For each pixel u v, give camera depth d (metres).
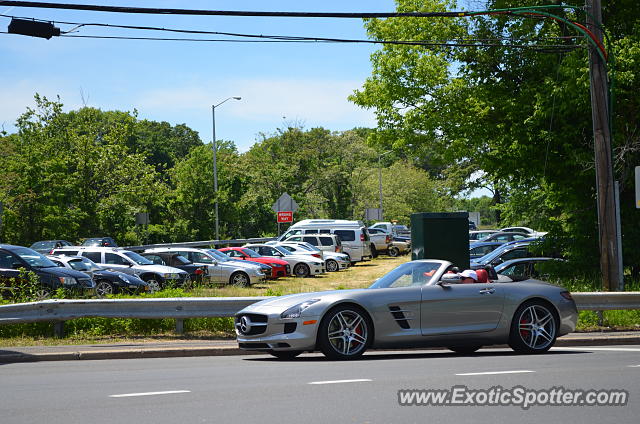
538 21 22.34
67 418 6.25
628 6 21.66
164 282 24.47
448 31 24.64
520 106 22.20
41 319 13.59
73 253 25.22
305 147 69.12
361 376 8.55
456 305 11.02
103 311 13.97
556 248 22.72
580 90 19.73
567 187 22.31
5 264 19.36
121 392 7.64
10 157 50.69
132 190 51.50
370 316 10.61
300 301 10.65
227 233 53.91
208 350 12.34
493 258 24.59
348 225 41.09
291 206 38.72
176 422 6.01
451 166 69.12
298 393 7.37
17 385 8.41
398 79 25.84
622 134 20.94
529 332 11.54
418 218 16.28
